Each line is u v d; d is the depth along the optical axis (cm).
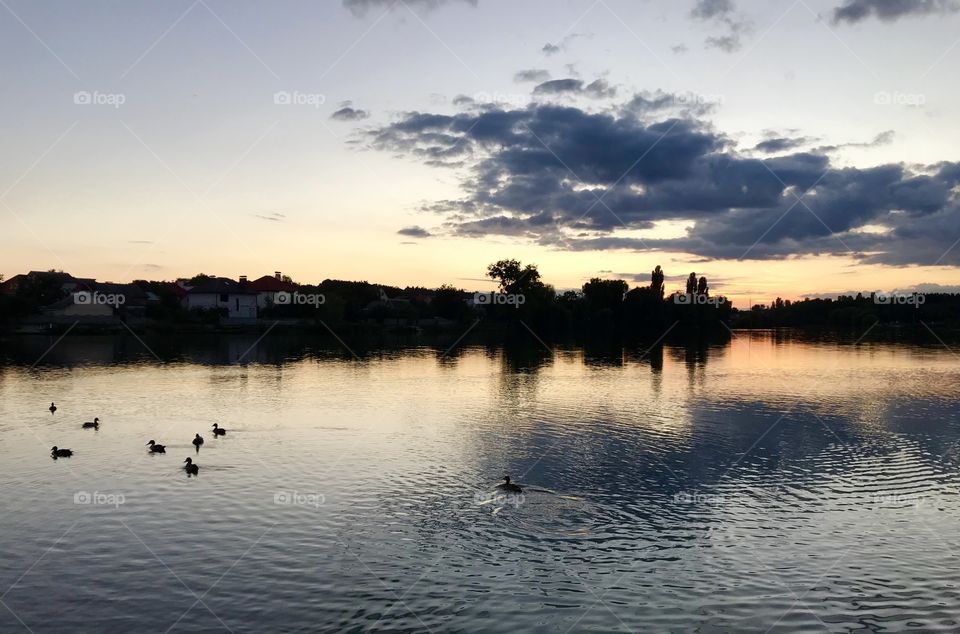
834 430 5025
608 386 7488
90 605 2294
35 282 17325
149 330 15012
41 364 9106
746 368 9512
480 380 7975
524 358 10988
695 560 2662
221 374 8244
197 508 3200
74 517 3075
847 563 2636
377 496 3397
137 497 3350
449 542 2820
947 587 2442
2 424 5078
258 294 19362
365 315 18675
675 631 2153
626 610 2277
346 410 5788
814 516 3144
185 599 2336
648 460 4128
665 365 9906
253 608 2278
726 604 2320
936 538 2883
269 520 3055
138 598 2341
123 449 4300
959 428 5097
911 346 14425
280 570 2556
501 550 2748
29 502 3275
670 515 3153
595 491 3506
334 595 2369
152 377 7862
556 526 3008
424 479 3688
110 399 6231
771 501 3359
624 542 2830
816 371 9081
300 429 4969
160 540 2827
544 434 4859
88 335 14362
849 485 3625
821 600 2348
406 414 5628
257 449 4334
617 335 18325
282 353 11281
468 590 2408
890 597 2370
